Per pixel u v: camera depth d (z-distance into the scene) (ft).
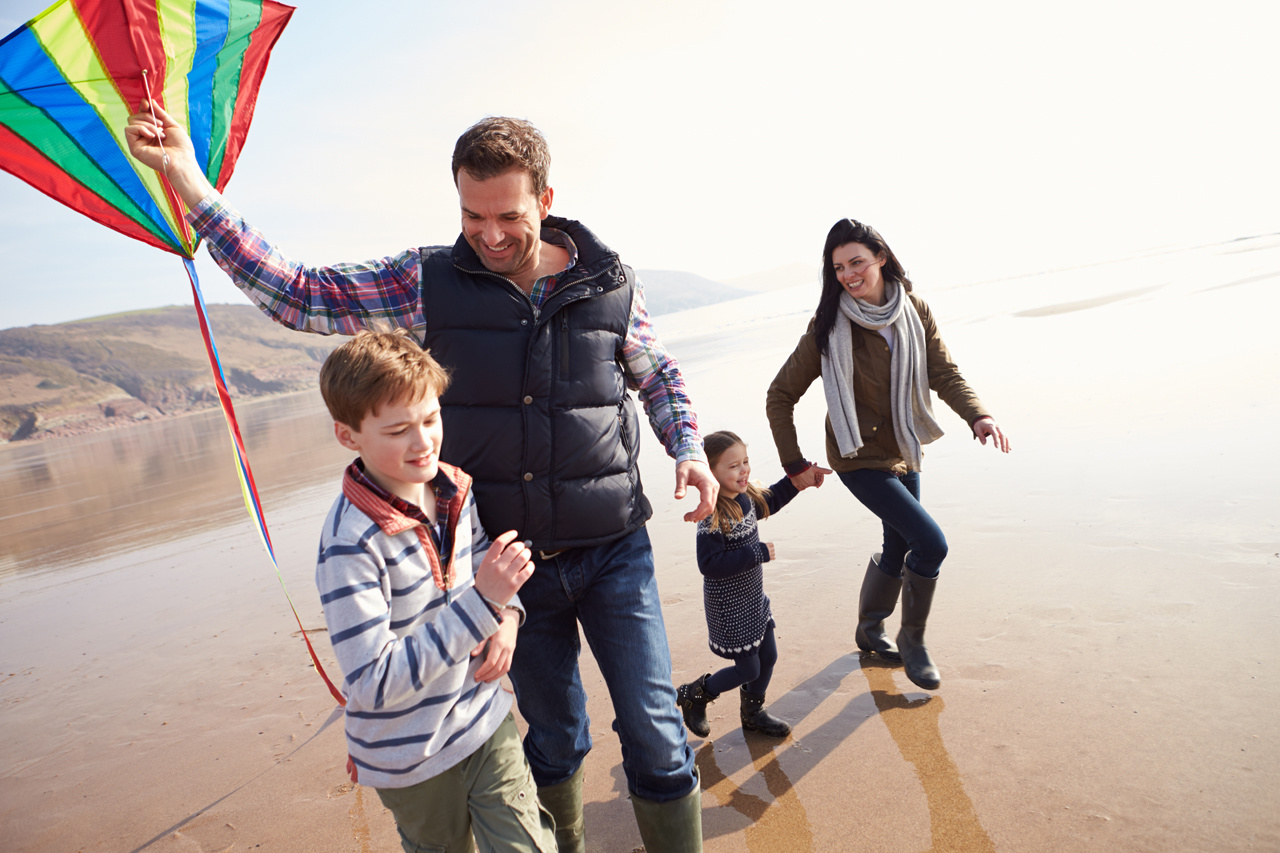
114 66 6.09
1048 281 90.74
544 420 6.56
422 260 6.75
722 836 7.97
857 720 9.70
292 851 8.72
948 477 18.65
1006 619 11.39
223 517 31.40
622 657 6.66
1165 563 12.07
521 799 5.83
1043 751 8.30
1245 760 7.59
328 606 5.11
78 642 18.08
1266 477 14.66
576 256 6.97
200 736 12.07
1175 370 25.70
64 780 11.29
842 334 10.96
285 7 7.05
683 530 19.08
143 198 6.73
